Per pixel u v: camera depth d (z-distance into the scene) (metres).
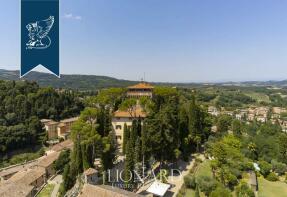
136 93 127.44
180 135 92.19
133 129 78.94
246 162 92.75
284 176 96.81
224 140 106.75
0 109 173.25
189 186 70.00
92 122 90.75
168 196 64.50
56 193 84.19
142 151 74.12
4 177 104.06
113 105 118.69
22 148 159.00
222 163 81.94
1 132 149.50
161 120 78.12
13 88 198.62
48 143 164.62
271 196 76.81
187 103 127.25
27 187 82.56
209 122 120.25
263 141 118.62
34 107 190.25
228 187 75.00
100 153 77.31
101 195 49.81
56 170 103.06
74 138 82.88
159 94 115.81
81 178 68.25
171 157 80.50
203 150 105.69
